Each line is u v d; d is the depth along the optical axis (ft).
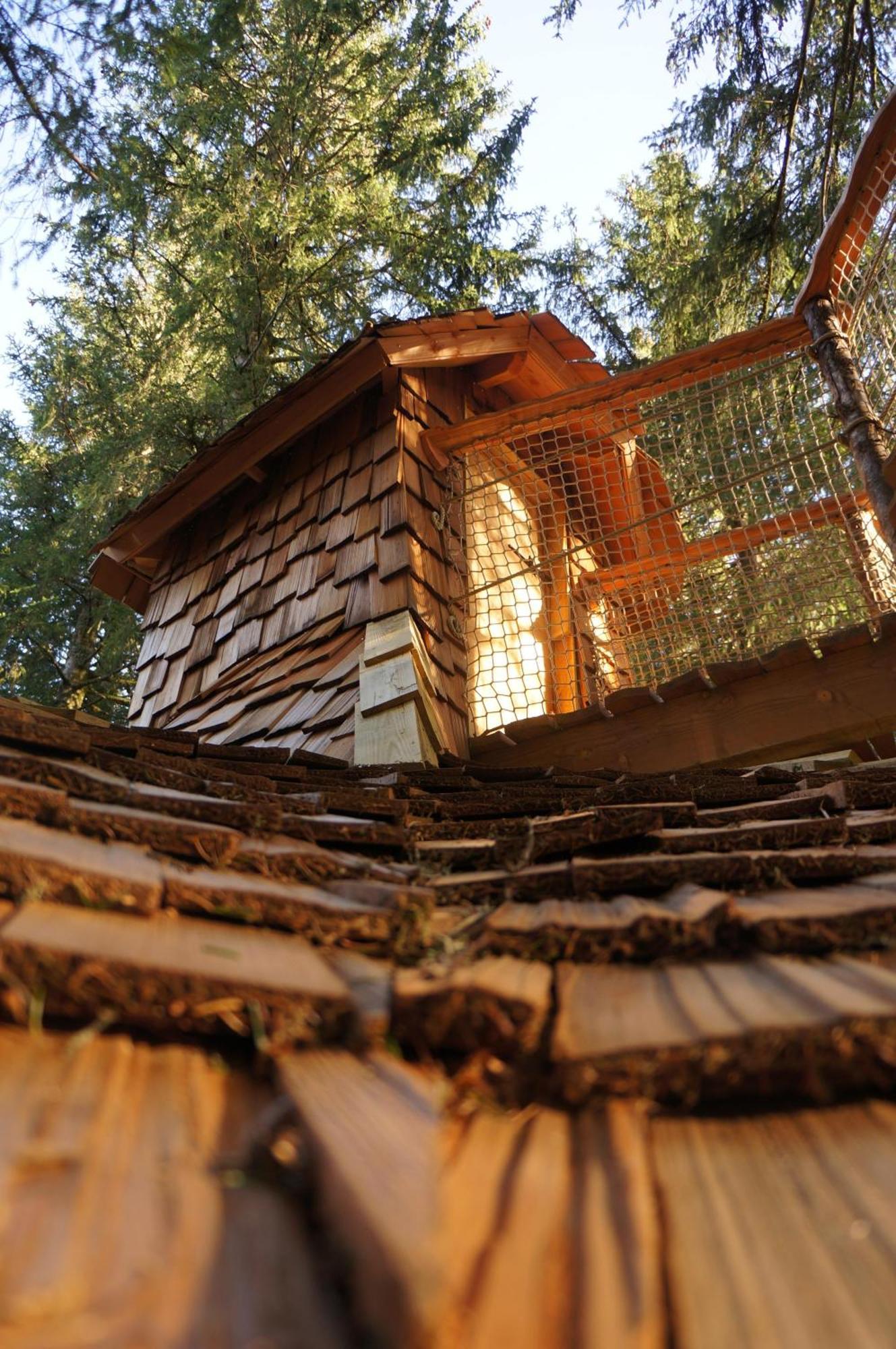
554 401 18.98
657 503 26.50
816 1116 2.75
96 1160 2.22
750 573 19.48
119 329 51.29
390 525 18.78
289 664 19.33
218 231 41.11
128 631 48.78
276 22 44.14
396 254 45.65
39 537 52.19
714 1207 2.32
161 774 6.49
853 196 14.23
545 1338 1.84
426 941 3.92
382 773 11.02
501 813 8.09
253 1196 2.23
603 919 4.08
